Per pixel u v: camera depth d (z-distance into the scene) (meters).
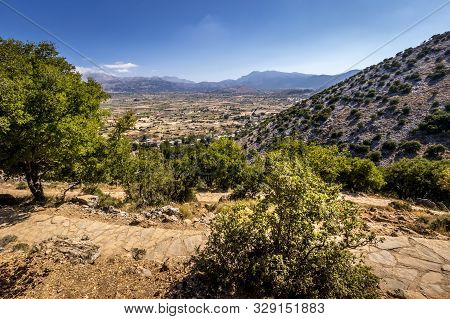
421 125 53.72
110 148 16.88
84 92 14.39
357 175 25.77
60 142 11.84
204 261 5.51
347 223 4.95
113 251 7.27
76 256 6.66
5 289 5.25
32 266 6.14
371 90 74.12
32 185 13.45
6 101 9.86
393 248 6.90
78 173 15.55
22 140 10.86
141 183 15.67
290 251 5.03
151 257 6.90
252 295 4.93
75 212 10.49
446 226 9.13
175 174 18.03
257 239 5.27
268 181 5.35
